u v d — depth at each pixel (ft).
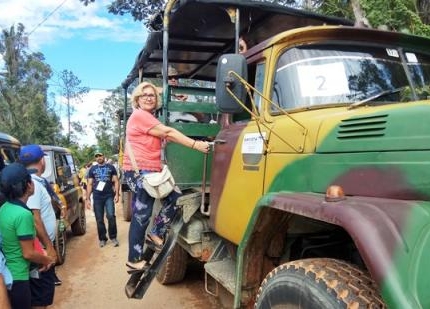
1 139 17.57
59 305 18.37
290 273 8.13
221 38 19.60
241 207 12.00
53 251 13.34
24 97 131.03
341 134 8.85
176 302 17.97
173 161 15.37
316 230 10.11
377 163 7.99
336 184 8.72
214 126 16.60
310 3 35.76
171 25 17.79
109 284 20.93
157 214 14.03
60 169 26.32
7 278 10.65
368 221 6.88
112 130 163.84
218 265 13.66
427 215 6.68
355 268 7.79
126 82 31.01
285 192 9.65
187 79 26.37
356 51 11.66
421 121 7.52
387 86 11.25
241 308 10.84
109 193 29.12
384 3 28.09
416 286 6.15
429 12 31.27
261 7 15.74
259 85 12.05
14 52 142.00
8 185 11.30
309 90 10.92
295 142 9.96
